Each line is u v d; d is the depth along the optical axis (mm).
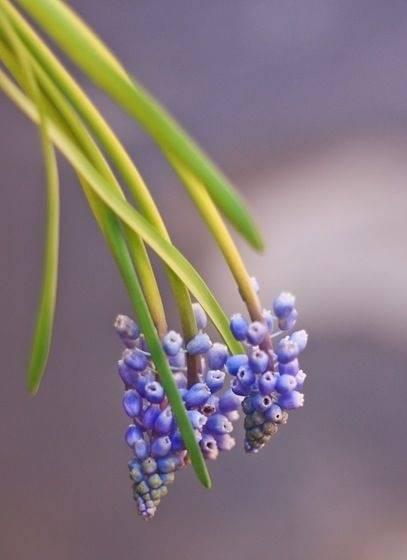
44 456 1810
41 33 1320
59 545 1826
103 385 1782
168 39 1733
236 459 1771
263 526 1792
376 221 1765
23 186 1758
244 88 1745
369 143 1758
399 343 1771
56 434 1802
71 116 601
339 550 1795
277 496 1785
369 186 1766
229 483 1778
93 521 1818
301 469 1781
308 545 1796
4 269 1778
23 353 1791
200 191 594
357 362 1775
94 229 1733
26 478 1818
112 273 1752
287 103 1750
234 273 604
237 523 1792
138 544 1811
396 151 1757
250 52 1738
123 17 1727
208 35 1733
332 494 1785
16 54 596
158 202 1720
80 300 1760
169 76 1743
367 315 1771
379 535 1793
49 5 577
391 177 1761
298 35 1737
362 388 1775
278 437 1773
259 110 1749
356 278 1770
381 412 1773
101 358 1773
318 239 1766
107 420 1790
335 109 1752
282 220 1766
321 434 1779
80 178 612
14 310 1787
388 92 1745
